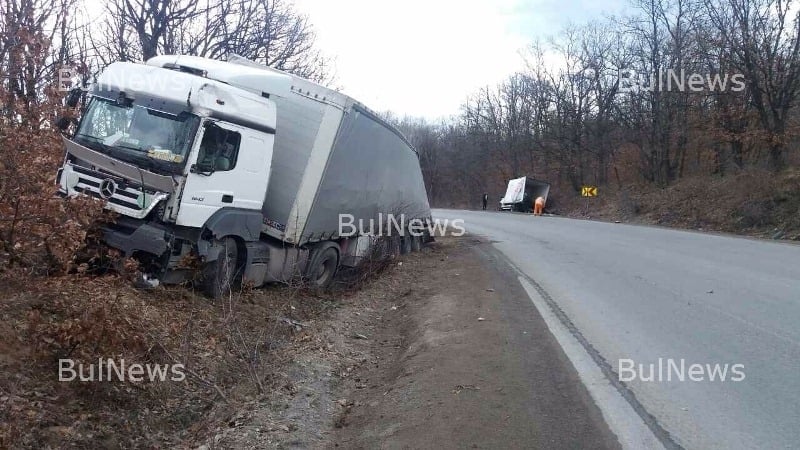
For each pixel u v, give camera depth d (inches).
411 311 405.4
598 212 1505.9
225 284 348.5
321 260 455.5
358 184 486.9
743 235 879.1
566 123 2014.0
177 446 203.5
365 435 206.8
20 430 176.4
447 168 2940.5
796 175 937.5
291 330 338.3
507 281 482.3
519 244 773.3
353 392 259.1
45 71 339.0
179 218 328.5
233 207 363.6
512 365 261.1
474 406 215.3
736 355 267.6
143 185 323.9
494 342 297.4
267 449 194.9
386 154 547.5
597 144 1873.8
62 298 244.5
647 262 550.6
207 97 342.3
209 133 342.6
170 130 336.5
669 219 1120.8
